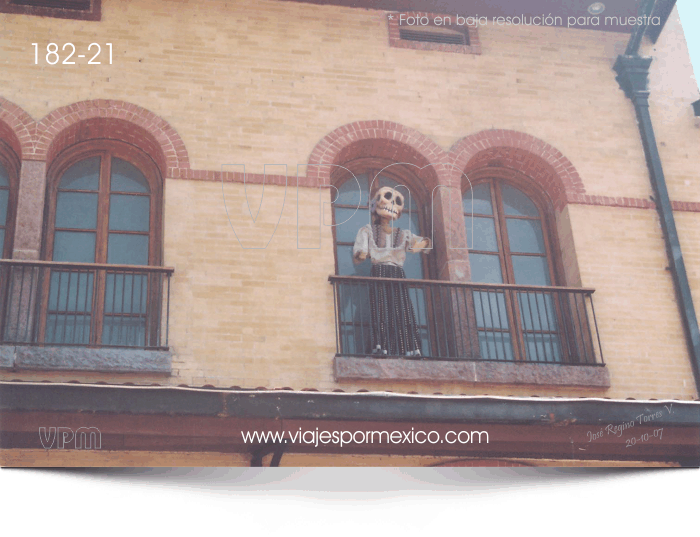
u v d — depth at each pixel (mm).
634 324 12359
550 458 11445
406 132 13016
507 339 12445
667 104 14117
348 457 11055
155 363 10781
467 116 13359
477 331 12117
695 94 14281
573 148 13414
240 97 12766
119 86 12477
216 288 11477
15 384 9500
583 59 14172
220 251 11703
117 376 10711
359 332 11930
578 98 13836
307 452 10812
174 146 12234
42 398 9523
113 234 12070
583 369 11781
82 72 12461
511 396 10914
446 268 12406
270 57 13148
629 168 13438
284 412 10000
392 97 13273
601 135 13594
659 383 12031
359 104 13102
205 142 12352
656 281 12703
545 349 12445
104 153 12500
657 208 13188
